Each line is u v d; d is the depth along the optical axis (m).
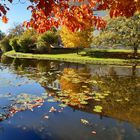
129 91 11.88
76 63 27.66
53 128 6.64
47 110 8.27
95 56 35.88
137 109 8.62
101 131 6.47
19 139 5.94
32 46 46.22
